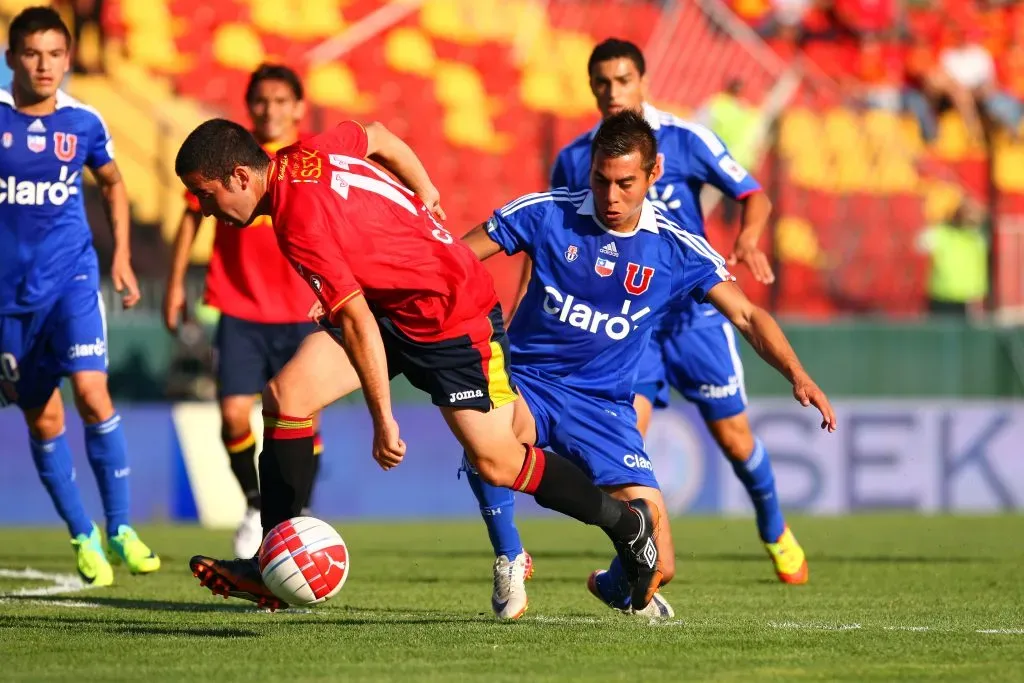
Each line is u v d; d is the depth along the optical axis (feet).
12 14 155.33
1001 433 151.74
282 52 173.88
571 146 78.38
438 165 176.45
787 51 191.93
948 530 124.36
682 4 190.80
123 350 140.56
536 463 54.24
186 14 169.27
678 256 59.67
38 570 85.71
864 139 187.73
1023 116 195.52
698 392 80.79
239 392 91.20
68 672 44.04
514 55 184.75
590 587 62.95
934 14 198.49
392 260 51.88
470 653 48.57
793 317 170.30
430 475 139.64
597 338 60.85
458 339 53.47
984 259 178.50
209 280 91.86
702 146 78.33
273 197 49.83
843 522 134.21
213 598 69.82
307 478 54.70
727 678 42.93
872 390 159.43
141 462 129.59
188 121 164.76
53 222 75.51
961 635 54.65
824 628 56.95
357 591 74.74
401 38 180.14
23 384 75.61
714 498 143.02
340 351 55.01
